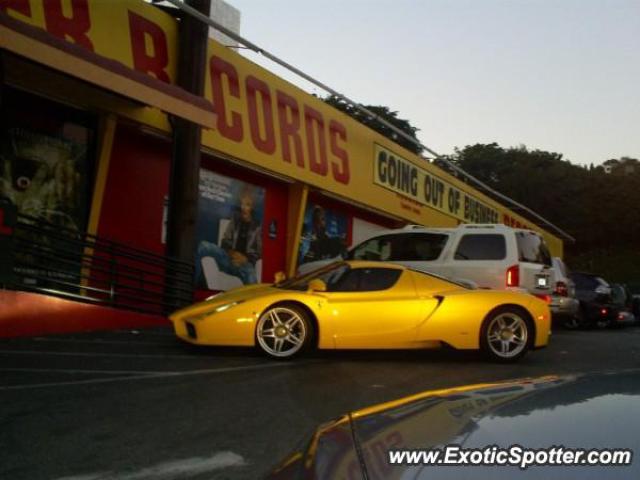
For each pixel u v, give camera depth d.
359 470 1.91
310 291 8.12
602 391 2.19
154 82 8.70
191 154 11.09
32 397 5.73
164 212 12.16
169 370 7.13
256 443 4.71
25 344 8.25
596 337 14.55
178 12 11.47
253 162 13.29
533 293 11.79
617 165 75.75
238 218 14.07
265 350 7.97
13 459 4.24
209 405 5.72
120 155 11.34
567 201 68.69
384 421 2.38
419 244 12.18
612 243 68.81
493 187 69.81
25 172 9.88
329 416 5.48
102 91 10.01
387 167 18.92
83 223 10.65
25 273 9.48
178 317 8.35
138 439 4.72
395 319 8.09
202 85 11.36
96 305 9.73
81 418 5.18
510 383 2.69
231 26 15.53
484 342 8.33
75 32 9.64
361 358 8.53
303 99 15.12
